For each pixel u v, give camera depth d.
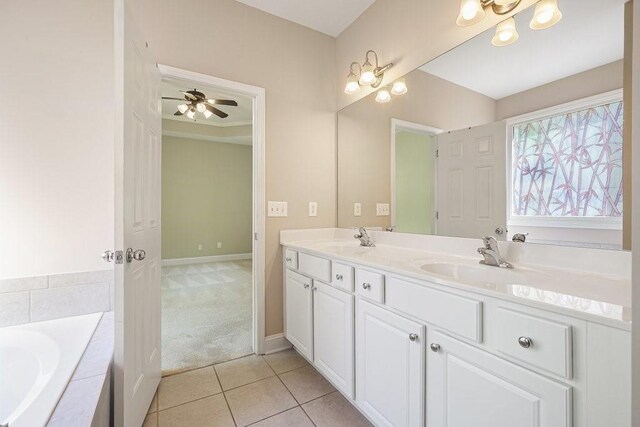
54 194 1.56
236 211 6.17
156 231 1.64
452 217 1.64
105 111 1.64
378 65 2.08
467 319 0.95
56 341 1.33
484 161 1.49
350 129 2.36
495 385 0.88
